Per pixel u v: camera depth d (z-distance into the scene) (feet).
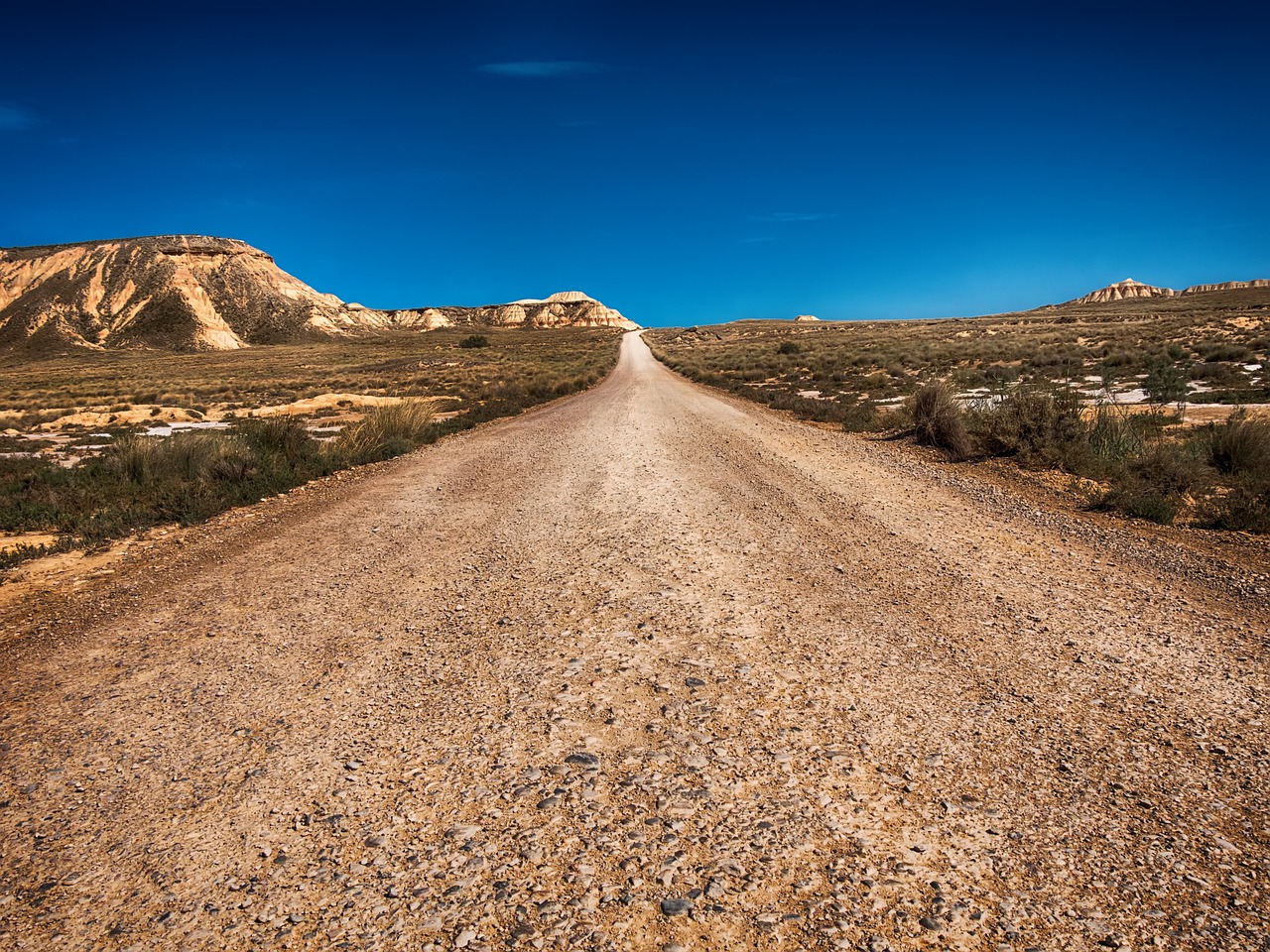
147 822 10.79
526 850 9.91
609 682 14.98
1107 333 196.65
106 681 15.74
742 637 17.19
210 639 17.95
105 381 220.23
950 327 315.58
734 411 76.74
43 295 474.49
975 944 8.18
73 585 23.13
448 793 11.30
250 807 11.07
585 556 24.23
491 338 506.89
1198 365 93.91
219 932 8.59
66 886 9.50
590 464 43.75
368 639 17.65
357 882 9.39
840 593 20.08
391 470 45.19
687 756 12.18
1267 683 14.40
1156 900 8.85
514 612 19.24
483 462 46.62
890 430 55.36
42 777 12.07
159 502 33.40
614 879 9.33
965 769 11.69
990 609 18.63
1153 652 15.96
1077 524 27.43
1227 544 24.45
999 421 43.11
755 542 25.38
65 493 36.88
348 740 12.98
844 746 12.40
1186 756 11.95
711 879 9.29
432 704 14.25
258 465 40.83
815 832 10.17
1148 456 34.65
